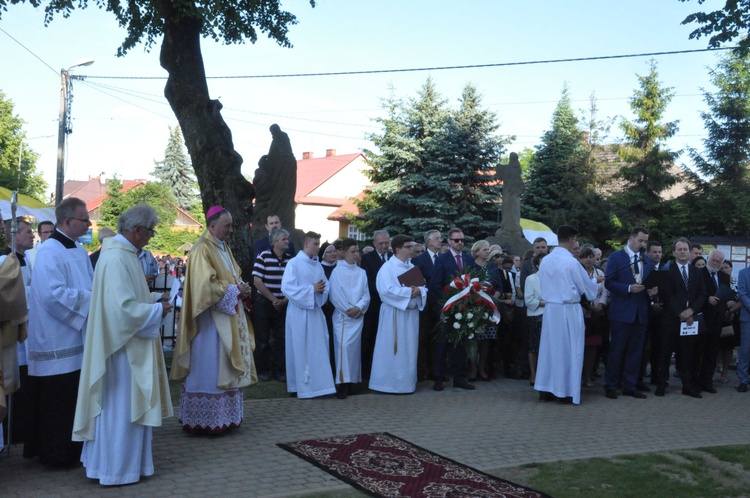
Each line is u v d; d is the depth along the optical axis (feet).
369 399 28.40
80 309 17.92
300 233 40.73
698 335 32.63
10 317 17.29
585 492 17.62
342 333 28.84
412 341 30.04
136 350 17.48
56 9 40.19
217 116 39.45
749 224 87.66
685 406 29.32
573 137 108.88
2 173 123.65
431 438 22.45
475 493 17.12
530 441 22.58
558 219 101.04
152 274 36.94
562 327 28.71
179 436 21.74
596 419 26.22
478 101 97.55
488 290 29.94
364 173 104.99
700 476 19.43
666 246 91.97
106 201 139.33
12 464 18.72
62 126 72.64
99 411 16.94
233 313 21.25
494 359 34.78
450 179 94.84
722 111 91.20
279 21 45.93
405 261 30.40
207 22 43.45
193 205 199.52
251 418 24.30
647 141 103.60
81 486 17.11
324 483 17.69
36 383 18.69
